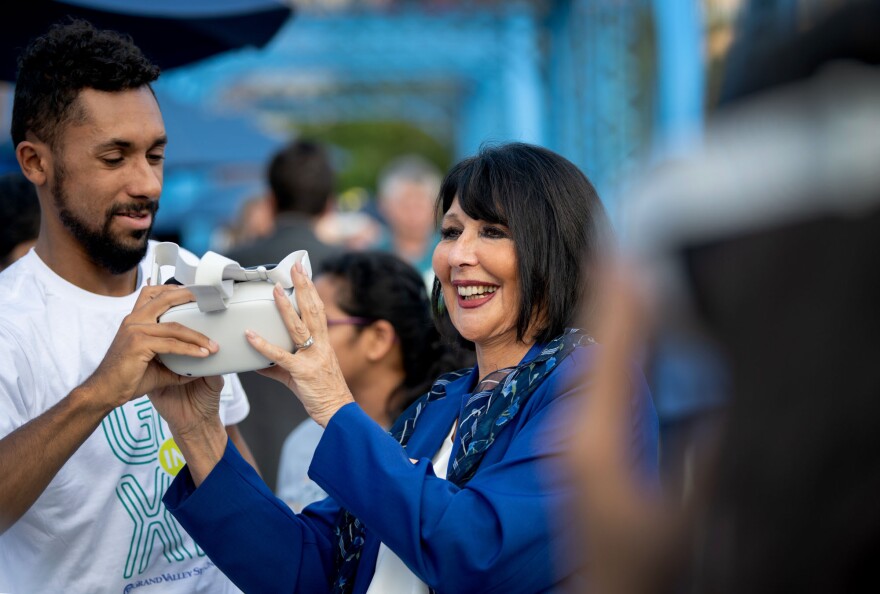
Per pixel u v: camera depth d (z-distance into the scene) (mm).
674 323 797
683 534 815
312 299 1698
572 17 8367
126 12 2885
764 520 763
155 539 1938
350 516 1834
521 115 9367
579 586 1479
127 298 1987
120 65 1828
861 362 733
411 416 1931
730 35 861
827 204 745
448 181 1882
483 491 1564
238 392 2221
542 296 1765
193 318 1667
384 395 2531
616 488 857
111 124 1812
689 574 812
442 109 13859
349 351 2492
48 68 1814
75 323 1902
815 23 765
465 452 1703
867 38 744
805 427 744
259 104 13328
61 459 1623
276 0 3129
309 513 1954
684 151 829
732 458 774
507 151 1838
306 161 3805
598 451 866
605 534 849
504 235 1781
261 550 1799
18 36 2938
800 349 745
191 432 1819
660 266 801
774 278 753
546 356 1712
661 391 812
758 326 757
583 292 1740
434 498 1564
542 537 1526
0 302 1851
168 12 2916
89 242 1860
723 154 791
